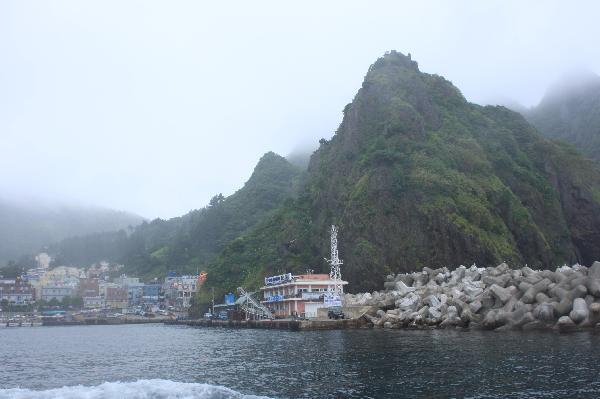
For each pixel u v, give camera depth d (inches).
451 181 4576.8
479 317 2664.9
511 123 6259.8
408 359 1659.7
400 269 4340.6
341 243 4734.3
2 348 2997.0
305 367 1617.9
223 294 6171.3
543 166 5772.6
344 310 3577.8
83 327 6584.6
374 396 1171.9
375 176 4753.9
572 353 1574.8
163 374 1616.6
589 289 2290.8
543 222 5211.6
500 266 3238.2
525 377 1270.9
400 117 5403.5
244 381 1407.5
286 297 4485.7
